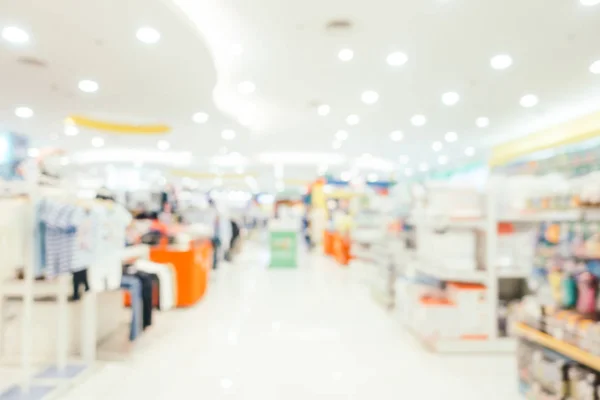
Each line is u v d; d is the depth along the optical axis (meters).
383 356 4.20
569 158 8.12
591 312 2.77
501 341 4.32
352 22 4.00
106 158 12.22
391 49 4.66
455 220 4.38
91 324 4.02
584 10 3.77
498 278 4.67
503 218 4.26
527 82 5.84
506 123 8.42
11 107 6.75
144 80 5.33
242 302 6.80
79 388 3.42
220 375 3.70
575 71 5.38
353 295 7.42
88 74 5.12
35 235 3.31
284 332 5.06
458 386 3.47
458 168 15.25
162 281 4.77
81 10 3.50
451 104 6.96
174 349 4.41
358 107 7.21
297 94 6.46
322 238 17.72
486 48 4.63
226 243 12.73
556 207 3.90
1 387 3.38
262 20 3.96
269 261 12.08
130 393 3.33
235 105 7.11
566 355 3.04
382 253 6.86
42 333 4.11
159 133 8.87
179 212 9.09
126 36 3.99
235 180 20.30
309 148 11.54
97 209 3.79
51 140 9.78
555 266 3.01
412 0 3.59
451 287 4.51
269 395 3.29
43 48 4.31
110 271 3.92
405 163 14.62
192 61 4.62
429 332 4.33
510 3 3.65
